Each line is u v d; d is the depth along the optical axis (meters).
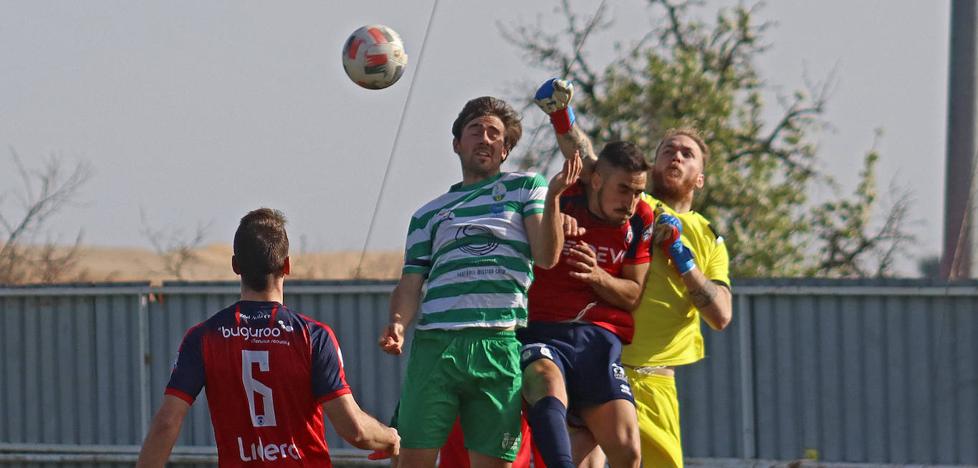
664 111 70.12
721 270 24.16
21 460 44.41
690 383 38.94
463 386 20.17
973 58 42.94
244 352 17.70
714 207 68.56
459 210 20.41
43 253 76.88
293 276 66.81
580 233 20.69
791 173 71.88
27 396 44.78
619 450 20.80
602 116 70.81
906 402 36.97
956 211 42.78
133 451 43.56
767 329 38.22
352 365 41.69
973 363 36.41
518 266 20.17
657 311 23.53
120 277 114.00
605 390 20.89
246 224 18.11
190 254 83.44
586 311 21.14
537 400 19.98
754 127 72.56
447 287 20.19
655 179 24.59
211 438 42.78
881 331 37.22
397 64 22.67
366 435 17.91
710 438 38.72
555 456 19.19
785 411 38.03
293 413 17.72
